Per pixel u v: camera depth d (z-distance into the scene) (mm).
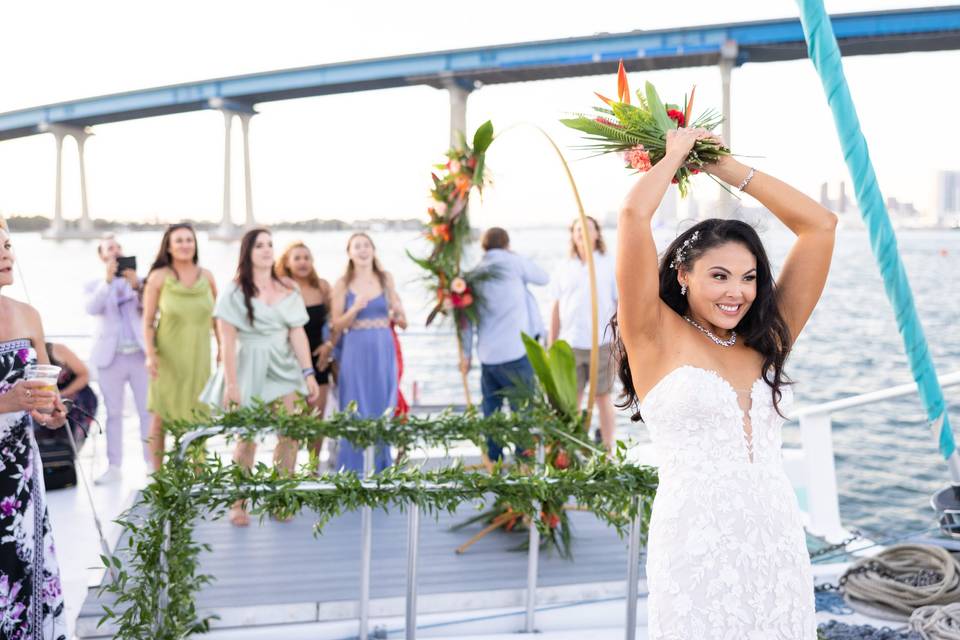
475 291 5676
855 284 43938
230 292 4953
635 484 2930
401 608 3643
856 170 3693
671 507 2035
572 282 6539
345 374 5465
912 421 16672
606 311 6488
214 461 3061
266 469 2875
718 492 2010
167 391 5590
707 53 34031
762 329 2104
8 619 2580
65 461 5734
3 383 2625
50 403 2543
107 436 5965
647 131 2182
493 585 3816
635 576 3025
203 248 66250
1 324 2656
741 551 1988
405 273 38875
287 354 5090
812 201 2209
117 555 4113
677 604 1986
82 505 5391
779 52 34875
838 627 3389
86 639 3383
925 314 33719
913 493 11984
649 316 2088
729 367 2117
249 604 3541
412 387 9445
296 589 3738
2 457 2574
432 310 5727
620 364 2316
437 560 4172
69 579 4145
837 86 3656
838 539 4719
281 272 5797
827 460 4992
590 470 2992
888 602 3551
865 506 11422
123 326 5898
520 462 4152
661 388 2078
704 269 2068
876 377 21547
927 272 50312
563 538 4160
